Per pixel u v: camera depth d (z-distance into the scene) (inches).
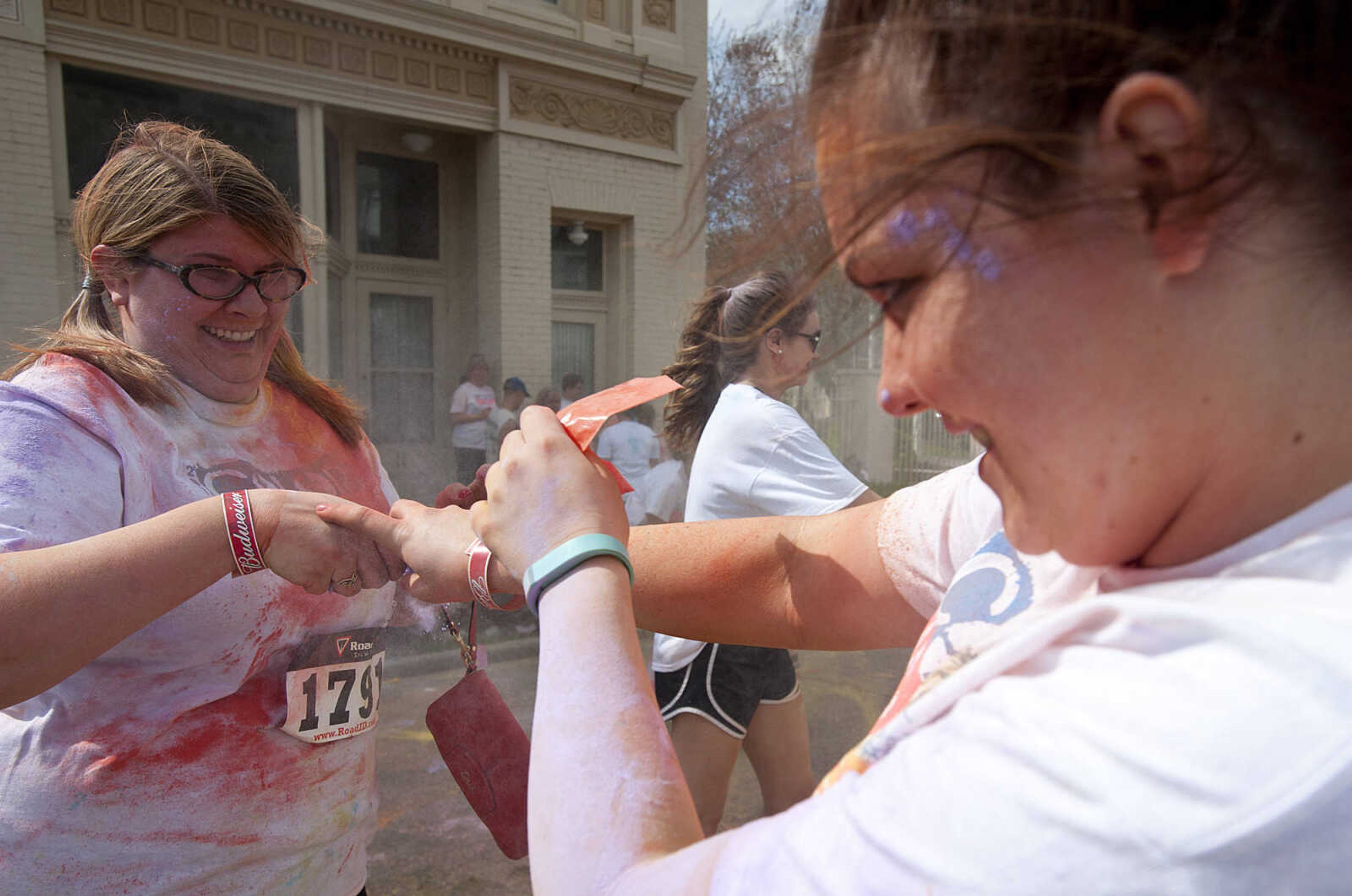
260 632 49.1
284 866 50.2
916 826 15.1
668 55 343.6
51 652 37.8
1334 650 13.2
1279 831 12.5
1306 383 15.5
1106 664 15.1
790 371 93.6
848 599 36.1
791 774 93.0
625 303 359.6
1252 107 14.7
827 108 18.1
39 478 42.4
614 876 19.4
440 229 346.0
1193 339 15.5
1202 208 14.7
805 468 87.1
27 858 45.0
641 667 23.6
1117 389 16.0
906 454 289.3
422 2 288.4
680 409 106.9
